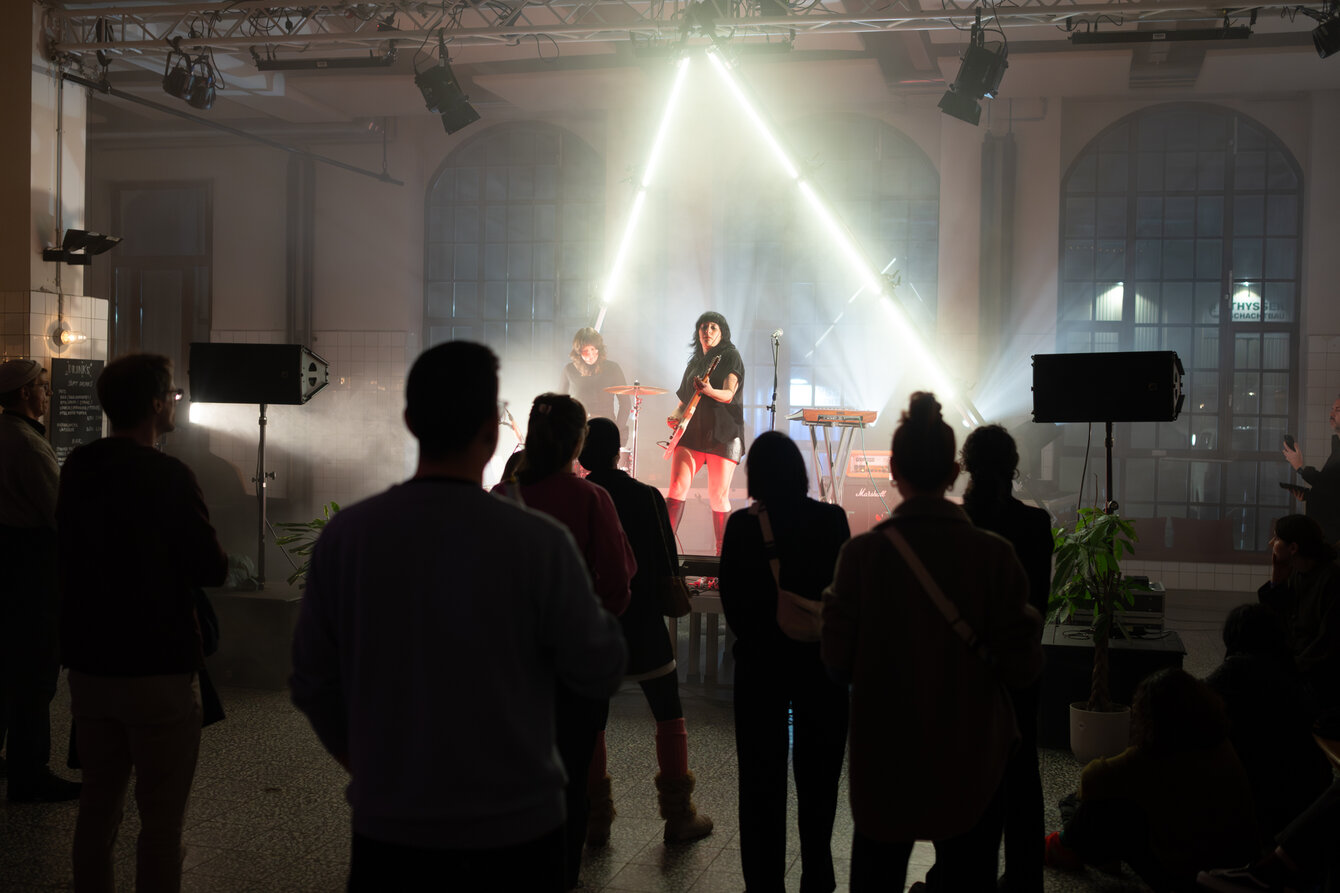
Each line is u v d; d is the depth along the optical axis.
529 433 2.99
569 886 3.06
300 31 8.22
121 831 3.73
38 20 7.23
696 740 4.93
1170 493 9.66
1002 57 6.71
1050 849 3.46
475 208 10.74
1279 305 9.51
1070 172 9.74
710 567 5.81
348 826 3.83
